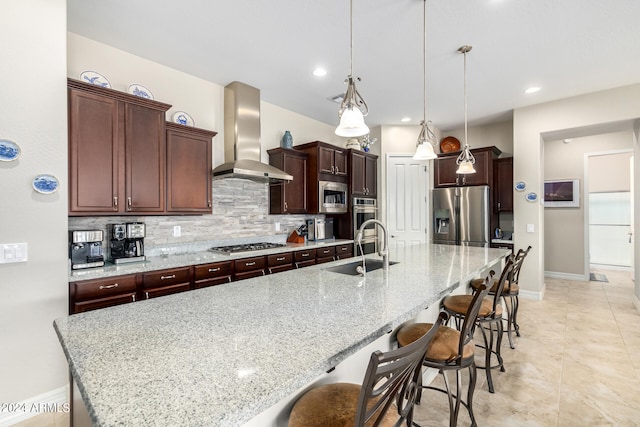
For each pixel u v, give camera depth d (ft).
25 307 6.27
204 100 11.48
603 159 21.20
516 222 14.64
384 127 17.52
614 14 7.68
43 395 6.47
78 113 7.60
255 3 7.32
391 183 17.44
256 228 13.26
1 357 6.04
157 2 7.27
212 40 8.92
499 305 8.13
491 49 9.37
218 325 3.81
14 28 6.17
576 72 10.87
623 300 13.99
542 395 6.91
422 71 10.80
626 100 11.95
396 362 2.69
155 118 9.09
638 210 12.38
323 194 14.35
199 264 9.21
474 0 7.22
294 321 3.93
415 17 7.86
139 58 9.81
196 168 10.30
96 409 2.19
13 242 6.13
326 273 6.87
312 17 7.88
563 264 18.72
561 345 9.43
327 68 10.66
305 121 15.81
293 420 3.24
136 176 8.66
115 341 3.35
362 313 4.22
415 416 6.18
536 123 14.07
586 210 18.02
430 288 5.56
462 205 16.10
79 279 7.04
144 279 8.05
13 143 6.13
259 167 11.37
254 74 11.09
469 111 15.05
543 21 8.00
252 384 2.51
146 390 2.42
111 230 8.90
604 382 7.39
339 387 3.77
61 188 6.69
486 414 6.28
